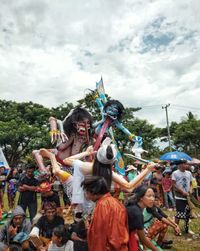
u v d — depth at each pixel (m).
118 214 3.16
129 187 4.13
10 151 33.28
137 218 3.56
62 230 4.89
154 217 6.31
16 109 36.12
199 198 12.41
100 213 3.15
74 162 4.45
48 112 35.00
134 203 3.79
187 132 40.31
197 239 7.65
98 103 6.99
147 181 6.84
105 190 3.34
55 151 5.35
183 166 8.16
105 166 3.79
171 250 6.77
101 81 7.21
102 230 3.10
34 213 8.07
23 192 8.05
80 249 4.65
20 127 32.09
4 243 5.31
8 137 31.67
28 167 8.12
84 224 4.59
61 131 5.29
